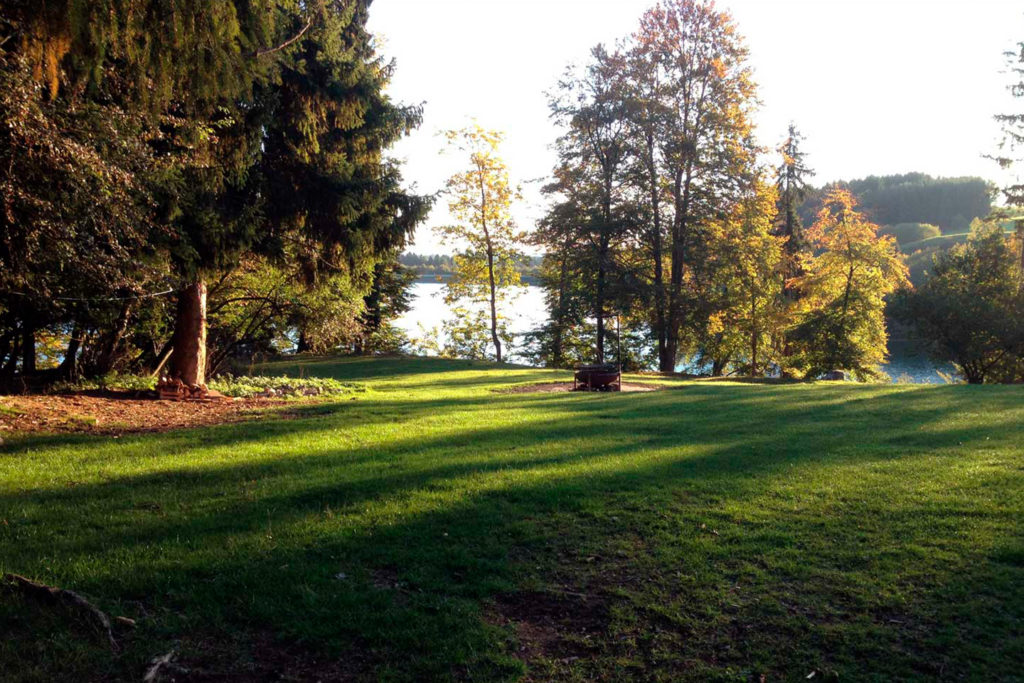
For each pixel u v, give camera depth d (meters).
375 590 4.43
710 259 34.88
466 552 5.08
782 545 5.21
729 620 4.11
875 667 3.58
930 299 36.34
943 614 4.07
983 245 38.91
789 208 49.19
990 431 9.80
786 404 14.15
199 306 16.86
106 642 3.72
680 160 32.88
